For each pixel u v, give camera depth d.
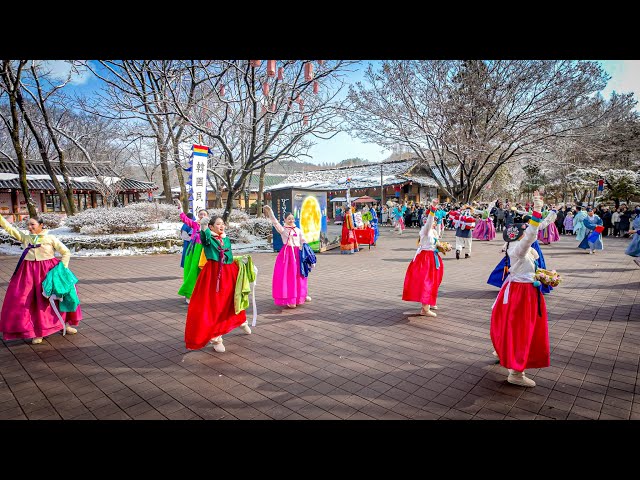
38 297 4.52
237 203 41.03
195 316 4.06
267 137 14.23
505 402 3.20
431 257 5.57
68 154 26.86
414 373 3.75
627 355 4.17
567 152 22.95
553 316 5.61
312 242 12.95
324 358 4.12
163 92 11.99
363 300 6.57
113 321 5.46
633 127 22.05
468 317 5.59
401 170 33.62
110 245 12.72
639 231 9.44
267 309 6.03
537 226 3.32
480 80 20.47
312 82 11.55
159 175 43.41
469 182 23.70
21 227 15.47
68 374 3.74
